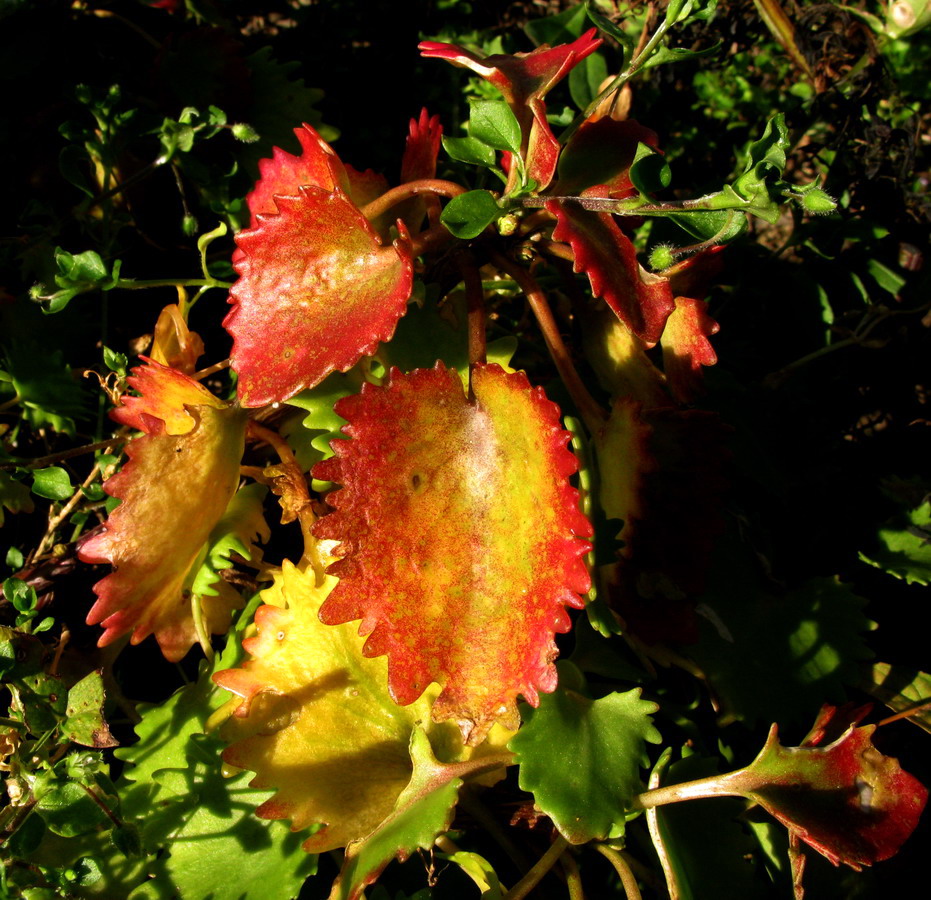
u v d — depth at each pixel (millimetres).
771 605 288
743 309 354
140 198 317
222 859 249
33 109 324
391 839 228
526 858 265
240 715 248
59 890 229
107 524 236
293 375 226
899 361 347
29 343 290
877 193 344
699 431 241
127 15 343
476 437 224
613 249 234
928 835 289
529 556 219
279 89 325
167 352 268
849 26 342
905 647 319
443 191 241
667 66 363
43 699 236
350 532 216
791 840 236
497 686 219
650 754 281
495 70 239
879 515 331
